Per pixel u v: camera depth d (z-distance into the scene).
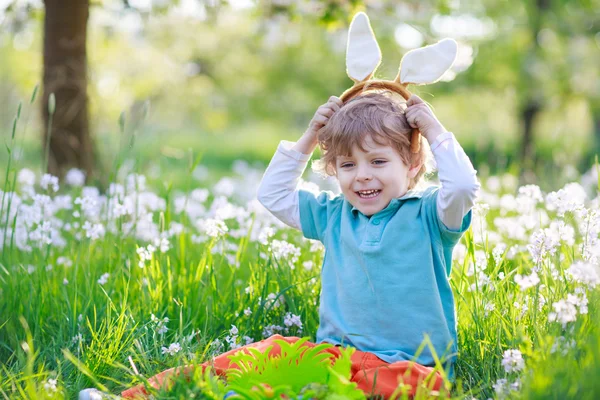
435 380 2.34
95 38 9.07
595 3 12.71
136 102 13.26
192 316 3.22
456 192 2.47
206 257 3.52
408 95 2.81
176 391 2.32
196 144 21.67
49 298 3.25
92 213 3.79
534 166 7.30
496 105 15.27
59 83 6.01
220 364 2.54
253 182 6.47
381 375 2.37
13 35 6.48
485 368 2.59
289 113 23.23
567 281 2.75
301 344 2.56
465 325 2.93
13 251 3.71
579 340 2.29
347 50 2.87
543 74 12.14
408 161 2.67
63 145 6.00
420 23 11.01
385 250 2.58
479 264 3.09
